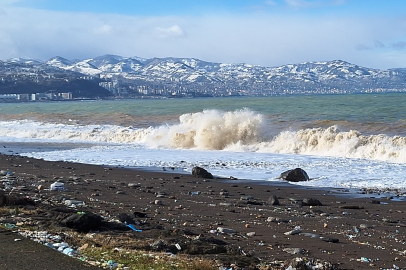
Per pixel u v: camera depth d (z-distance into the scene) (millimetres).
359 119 49406
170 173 23172
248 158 29953
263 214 13016
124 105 121938
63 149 36375
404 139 30516
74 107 117688
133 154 32656
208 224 11180
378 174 23172
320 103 91750
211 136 37281
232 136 37094
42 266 6715
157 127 48844
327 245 9523
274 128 43156
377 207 15141
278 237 10062
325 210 14375
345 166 25938
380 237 10500
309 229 11164
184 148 37562
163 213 12453
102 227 9594
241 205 14484
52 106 133125
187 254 8008
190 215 12344
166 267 6887
